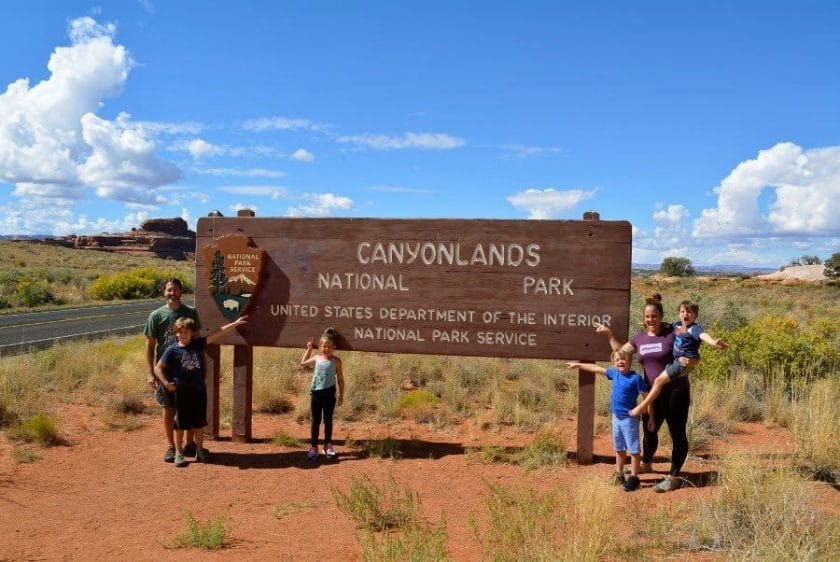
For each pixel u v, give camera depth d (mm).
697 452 7527
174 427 7328
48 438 7938
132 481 6727
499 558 4133
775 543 4133
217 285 8359
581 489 5156
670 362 6316
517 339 7730
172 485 6605
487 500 5500
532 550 4238
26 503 6031
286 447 7996
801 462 6527
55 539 5152
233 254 8305
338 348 8156
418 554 4203
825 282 67875
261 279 8305
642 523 5023
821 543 4203
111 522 5574
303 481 6723
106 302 35000
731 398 9195
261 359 12469
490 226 7801
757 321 17344
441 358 12891
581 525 4430
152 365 7332
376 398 10250
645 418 6680
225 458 7535
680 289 54875
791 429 8289
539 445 7582
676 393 6145
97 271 62469
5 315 26516
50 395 10258
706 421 8477
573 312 7590
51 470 7000
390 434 8594
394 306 8031
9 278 39125
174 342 7336
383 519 5402
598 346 7516
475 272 7836
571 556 4051
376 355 13930
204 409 7312
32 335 19297
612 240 7516
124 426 8672
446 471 7016
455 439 8375
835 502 5512
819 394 8734
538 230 7688
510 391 10391
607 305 7516
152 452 7684
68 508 5926
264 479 6789
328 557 4680
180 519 5641
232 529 5375
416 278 7980
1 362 11547
